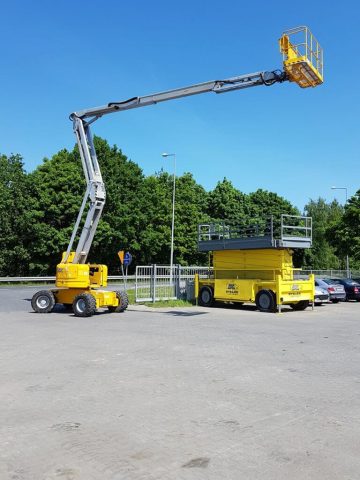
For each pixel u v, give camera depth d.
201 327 14.91
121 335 12.86
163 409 6.07
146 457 4.55
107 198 46.56
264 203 69.25
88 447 4.79
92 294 18.66
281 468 4.31
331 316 19.47
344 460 4.50
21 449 4.75
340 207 88.19
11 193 46.22
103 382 7.48
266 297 21.55
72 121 19.59
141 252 52.41
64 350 10.41
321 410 6.07
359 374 8.15
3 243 45.25
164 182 62.34
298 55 14.67
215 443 4.91
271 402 6.41
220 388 7.13
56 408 6.12
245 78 15.71
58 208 44.88
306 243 22.77
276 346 11.15
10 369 8.44
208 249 24.66
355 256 40.81
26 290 31.95
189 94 16.98
